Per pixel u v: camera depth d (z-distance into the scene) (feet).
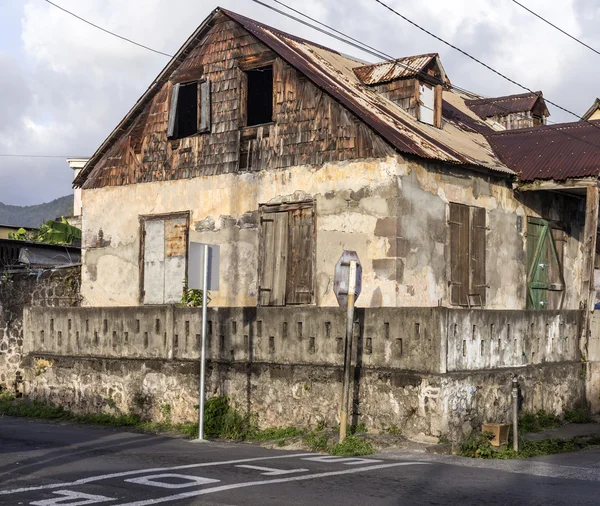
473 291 64.39
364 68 70.59
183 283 69.21
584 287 62.80
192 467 36.65
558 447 47.44
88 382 60.75
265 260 64.34
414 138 60.64
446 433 45.68
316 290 61.16
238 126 66.95
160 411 56.80
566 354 59.21
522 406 53.11
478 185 65.57
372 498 29.27
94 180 75.92
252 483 32.22
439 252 61.21
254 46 66.49
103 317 60.64
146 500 28.81
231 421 52.90
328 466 37.35
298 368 51.37
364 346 49.03
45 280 74.33
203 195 68.59
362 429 48.11
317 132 62.23
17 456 40.32
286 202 63.46
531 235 72.02
